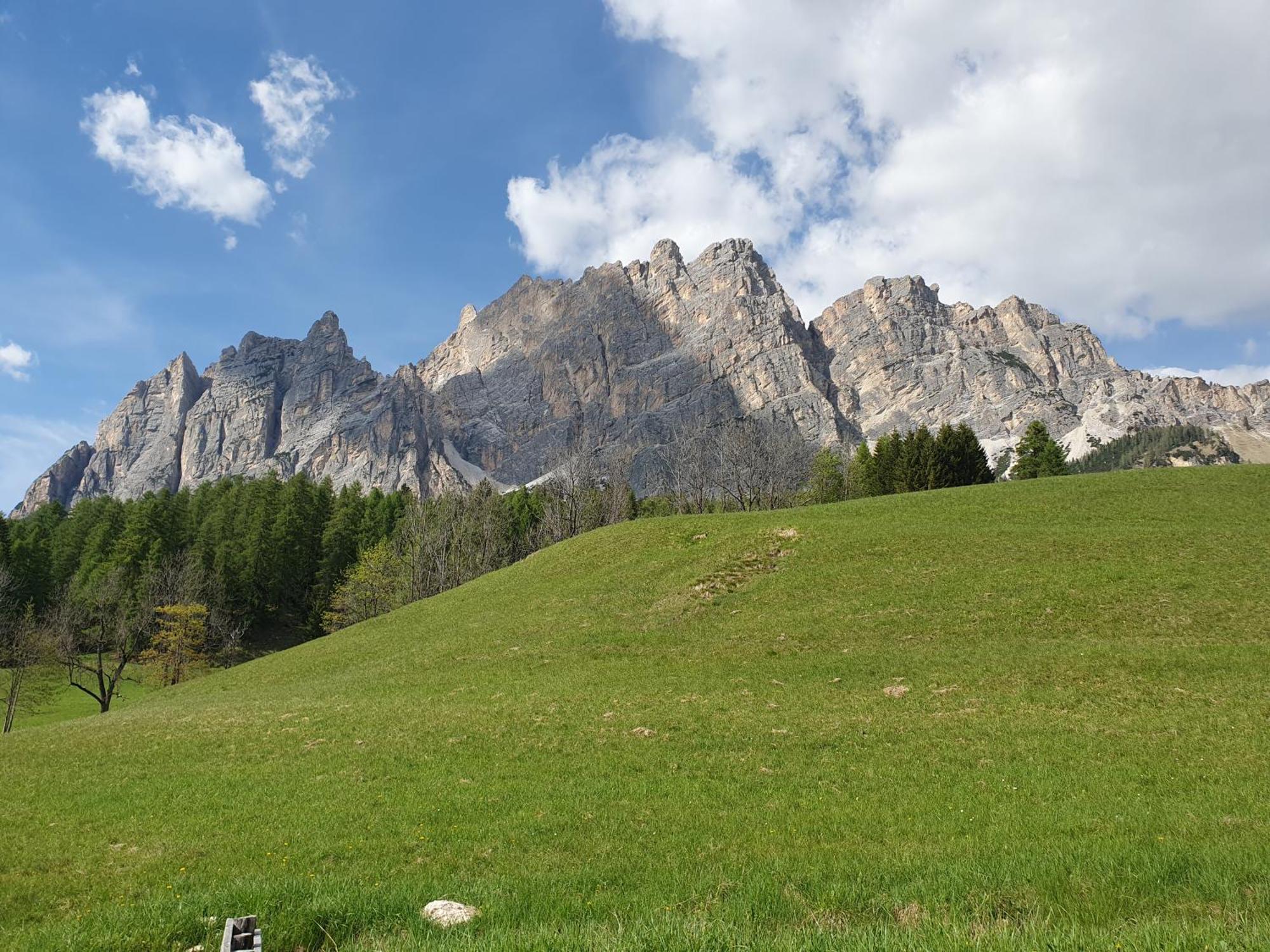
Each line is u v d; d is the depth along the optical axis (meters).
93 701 83.38
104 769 27.92
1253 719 23.70
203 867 17.23
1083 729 24.16
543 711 31.38
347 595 103.25
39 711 77.44
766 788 21.03
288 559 117.62
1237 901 10.96
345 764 26.09
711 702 30.80
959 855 14.59
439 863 16.64
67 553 117.44
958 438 102.44
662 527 62.19
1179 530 46.00
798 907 12.02
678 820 18.80
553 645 43.06
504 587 60.28
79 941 11.89
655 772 23.09
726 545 54.62
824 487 123.94
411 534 116.19
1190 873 12.23
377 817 20.25
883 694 30.09
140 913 13.10
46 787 25.80
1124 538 45.38
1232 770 19.64
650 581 51.41
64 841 19.70
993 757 22.25
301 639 116.94
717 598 46.25
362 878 15.70
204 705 41.75
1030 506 56.69
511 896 13.62
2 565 96.19
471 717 31.34
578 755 25.42
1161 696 26.64
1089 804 17.78
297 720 33.59
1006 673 30.48
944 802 18.88
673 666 37.44
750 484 117.56
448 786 22.88
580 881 14.62
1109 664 30.05
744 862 15.35
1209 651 30.47
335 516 130.12
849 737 25.23
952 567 44.75
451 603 60.31
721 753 24.61
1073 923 9.77
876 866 14.12
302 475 137.00
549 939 9.77
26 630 74.62
